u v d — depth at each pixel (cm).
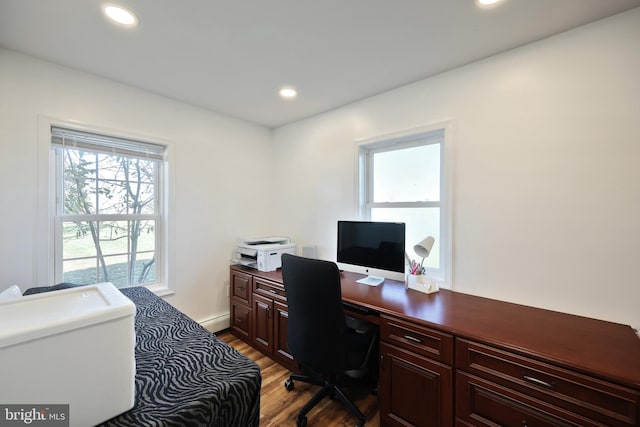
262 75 208
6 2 132
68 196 208
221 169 288
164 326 138
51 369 63
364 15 145
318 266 151
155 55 182
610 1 133
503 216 177
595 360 108
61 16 143
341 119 267
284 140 323
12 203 177
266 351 243
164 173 255
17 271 179
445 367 137
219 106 268
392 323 157
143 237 247
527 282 168
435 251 220
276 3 136
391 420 157
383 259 210
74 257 211
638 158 138
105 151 219
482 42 167
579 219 153
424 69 198
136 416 74
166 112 248
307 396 193
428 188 225
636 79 139
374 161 259
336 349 153
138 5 136
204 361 104
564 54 157
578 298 153
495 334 129
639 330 137
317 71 202
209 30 157
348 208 262
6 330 59
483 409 127
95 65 195
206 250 278
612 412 99
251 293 258
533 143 166
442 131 208
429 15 144
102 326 70
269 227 332
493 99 181
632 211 140
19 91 179
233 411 88
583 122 151
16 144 178
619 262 143
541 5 136
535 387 114
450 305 168
